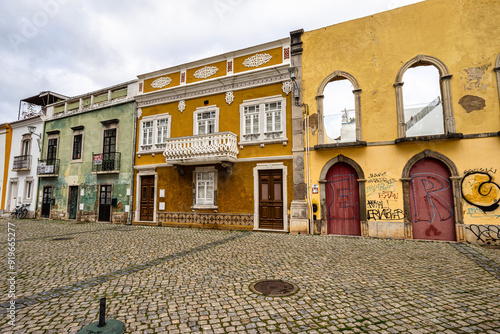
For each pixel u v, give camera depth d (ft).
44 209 63.21
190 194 44.42
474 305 12.73
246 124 41.81
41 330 10.61
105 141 55.67
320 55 37.58
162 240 30.96
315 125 36.86
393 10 34.17
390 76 33.60
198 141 41.70
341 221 35.09
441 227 30.48
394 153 32.55
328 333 10.28
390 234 31.83
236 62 43.34
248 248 26.03
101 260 21.70
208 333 10.36
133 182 50.34
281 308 12.51
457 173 29.63
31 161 67.46
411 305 12.75
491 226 28.07
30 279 17.01
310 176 36.40
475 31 30.48
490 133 28.73
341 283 15.81
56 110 65.51
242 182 40.63
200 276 17.40
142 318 11.62
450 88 30.73
